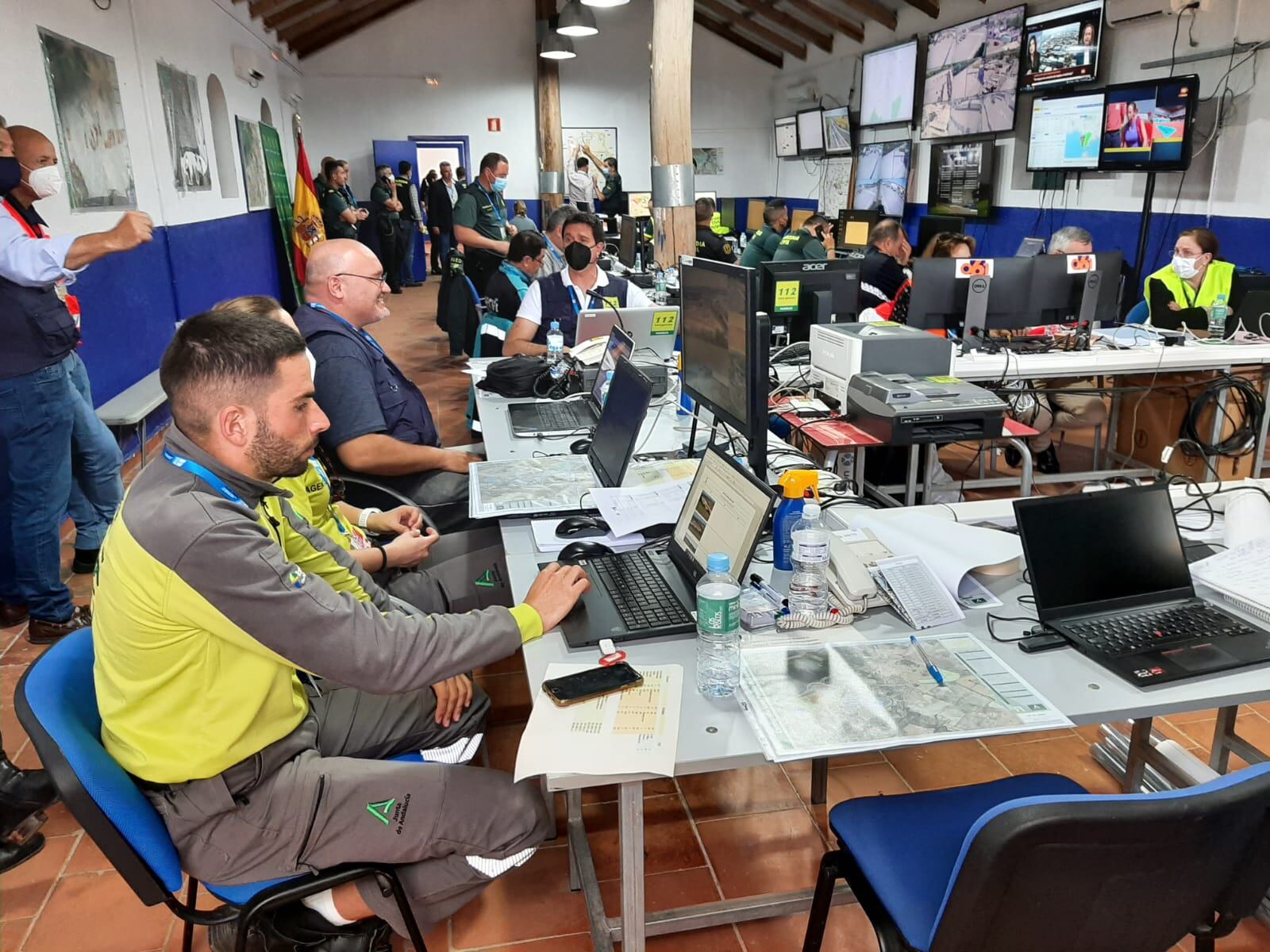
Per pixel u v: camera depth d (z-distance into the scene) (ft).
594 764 3.84
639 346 11.27
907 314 12.42
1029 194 24.91
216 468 4.10
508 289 14.15
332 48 38.22
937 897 4.01
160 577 3.82
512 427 9.12
